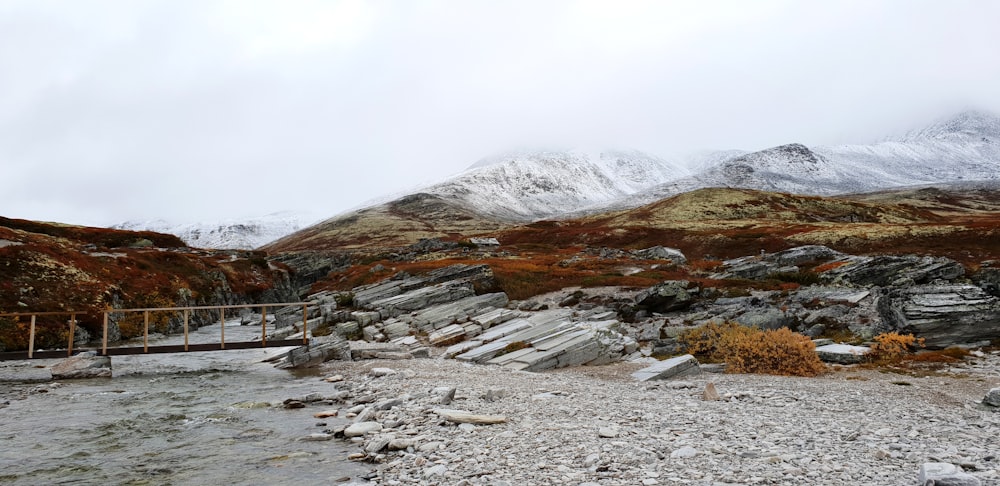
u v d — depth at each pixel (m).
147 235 106.56
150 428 17.78
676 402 19.81
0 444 15.90
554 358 30.88
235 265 101.50
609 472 11.20
